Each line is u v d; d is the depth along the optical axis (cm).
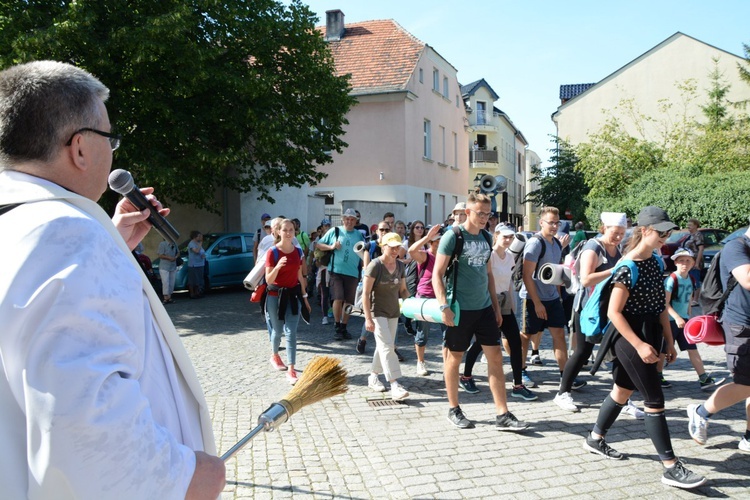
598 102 3534
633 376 403
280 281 692
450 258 500
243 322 1109
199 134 1412
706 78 3262
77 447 104
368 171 2586
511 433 501
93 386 107
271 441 482
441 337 957
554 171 3494
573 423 527
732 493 383
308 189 2652
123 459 109
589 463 434
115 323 117
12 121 127
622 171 2772
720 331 437
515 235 672
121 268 124
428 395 625
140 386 130
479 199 497
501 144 4800
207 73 1316
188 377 156
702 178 2206
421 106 2753
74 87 133
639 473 416
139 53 1190
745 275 394
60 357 106
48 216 116
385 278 606
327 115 1716
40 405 104
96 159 137
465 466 430
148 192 206
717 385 624
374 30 2831
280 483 399
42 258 111
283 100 1602
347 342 913
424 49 2697
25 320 107
